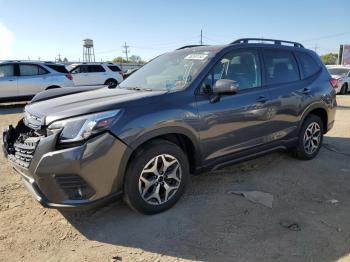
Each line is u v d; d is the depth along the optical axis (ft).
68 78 45.70
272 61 15.51
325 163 17.16
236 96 13.44
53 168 9.87
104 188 10.36
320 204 12.63
